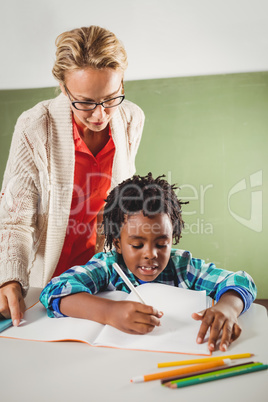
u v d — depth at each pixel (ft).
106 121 3.04
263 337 2.32
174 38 7.68
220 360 1.98
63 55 2.79
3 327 2.45
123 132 3.92
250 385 1.80
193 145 9.04
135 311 2.33
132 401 1.69
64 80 2.88
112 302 2.48
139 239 2.78
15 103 9.18
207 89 8.89
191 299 2.70
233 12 7.18
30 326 2.49
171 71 8.63
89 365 2.01
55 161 3.59
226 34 7.59
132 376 1.89
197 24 7.41
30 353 2.15
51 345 2.24
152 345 2.19
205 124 8.97
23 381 1.87
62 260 3.94
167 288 2.84
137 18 7.29
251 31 7.52
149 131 9.12
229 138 8.94
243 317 2.63
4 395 1.76
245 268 9.02
